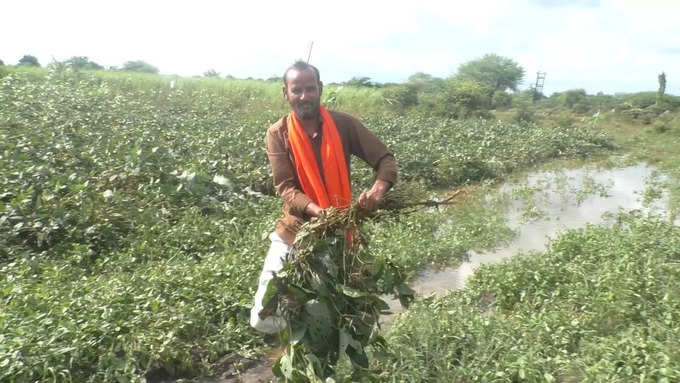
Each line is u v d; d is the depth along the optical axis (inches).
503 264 254.1
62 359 156.9
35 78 868.0
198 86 997.8
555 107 1475.1
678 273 222.5
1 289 193.8
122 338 170.6
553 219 382.6
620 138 877.8
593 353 165.2
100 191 309.3
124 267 237.1
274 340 193.3
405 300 135.0
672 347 160.6
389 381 151.5
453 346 166.4
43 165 310.2
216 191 351.6
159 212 301.7
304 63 125.6
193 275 217.5
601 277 218.7
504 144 637.9
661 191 482.0
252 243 262.4
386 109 1007.0
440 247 289.0
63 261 234.2
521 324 187.6
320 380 118.7
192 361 176.4
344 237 124.5
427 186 464.1
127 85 925.2
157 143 414.0
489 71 2509.8
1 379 146.2
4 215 258.1
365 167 444.1
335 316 123.0
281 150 129.3
